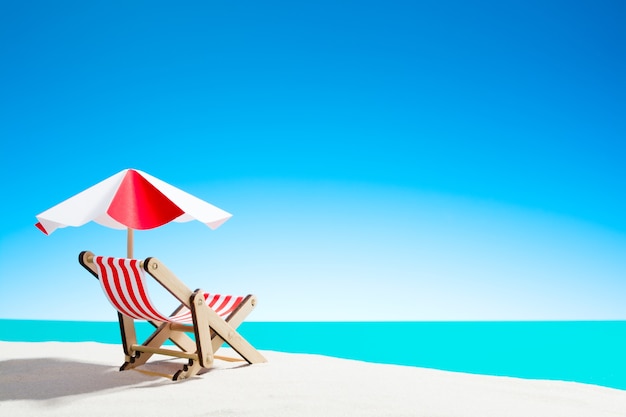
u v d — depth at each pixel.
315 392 2.84
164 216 3.23
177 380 3.21
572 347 10.43
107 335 12.45
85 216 3.10
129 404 2.56
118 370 3.61
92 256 3.41
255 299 3.96
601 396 3.12
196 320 3.38
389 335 13.59
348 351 9.45
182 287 3.35
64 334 12.62
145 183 3.41
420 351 9.42
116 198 3.23
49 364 3.78
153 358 4.13
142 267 3.19
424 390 3.04
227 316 3.84
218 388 2.95
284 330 15.61
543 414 2.57
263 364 3.89
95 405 2.55
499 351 9.51
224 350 4.88
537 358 8.48
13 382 3.14
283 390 2.88
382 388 3.03
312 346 10.37
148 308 3.36
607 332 14.97
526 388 3.29
